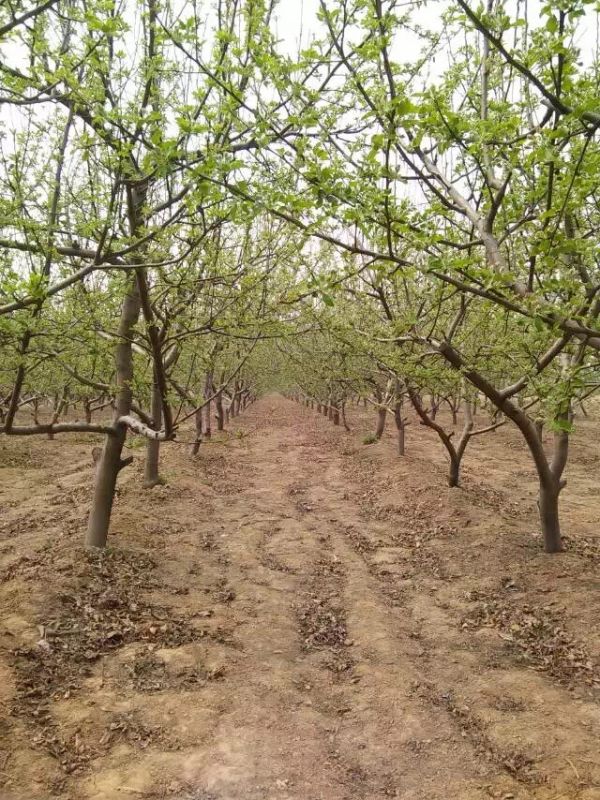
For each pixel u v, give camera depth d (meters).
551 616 6.30
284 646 5.78
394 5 3.67
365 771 4.06
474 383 6.87
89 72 4.49
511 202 4.88
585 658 5.46
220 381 17.98
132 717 4.49
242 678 5.13
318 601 6.96
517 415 7.25
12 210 4.98
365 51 3.44
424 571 7.92
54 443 16.66
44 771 3.87
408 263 3.97
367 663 5.46
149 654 5.40
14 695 4.58
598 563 7.50
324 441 20.14
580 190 3.87
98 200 5.07
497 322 7.18
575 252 4.34
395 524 10.02
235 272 7.23
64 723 4.36
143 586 6.87
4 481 12.16
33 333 5.30
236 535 9.19
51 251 4.87
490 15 3.38
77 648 5.39
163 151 3.65
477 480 12.62
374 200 3.72
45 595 6.13
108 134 4.44
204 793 3.77
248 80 4.82
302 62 3.67
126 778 3.86
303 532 9.52
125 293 6.97
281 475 14.26
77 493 11.08
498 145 4.57
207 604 6.61
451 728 4.52
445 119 3.98
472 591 7.12
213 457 15.84
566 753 4.13
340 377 14.07
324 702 4.89
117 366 7.70
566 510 10.38
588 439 18.41
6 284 4.12
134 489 11.12
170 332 7.46
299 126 4.07
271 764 4.04
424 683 5.16
